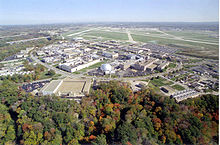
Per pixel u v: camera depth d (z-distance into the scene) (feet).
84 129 559.79
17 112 613.11
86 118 598.75
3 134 538.47
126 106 650.84
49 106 618.03
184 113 567.59
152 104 642.22
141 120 547.08
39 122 543.80
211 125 531.91
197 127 510.99
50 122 546.26
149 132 519.19
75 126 542.16
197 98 645.10
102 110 639.35
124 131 490.90
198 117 553.64
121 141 471.62
